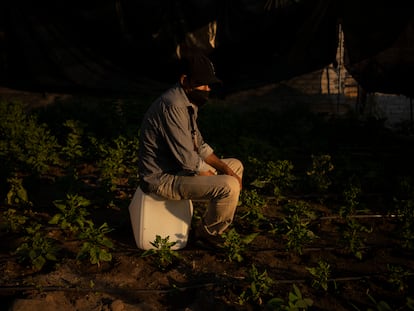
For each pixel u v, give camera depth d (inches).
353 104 399.2
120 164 222.5
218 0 338.3
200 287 132.8
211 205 145.9
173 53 346.3
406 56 325.4
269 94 391.5
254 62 360.5
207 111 329.4
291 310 113.1
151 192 143.8
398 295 133.5
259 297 127.7
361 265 151.2
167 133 135.0
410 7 290.0
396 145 314.8
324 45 357.1
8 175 204.2
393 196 202.8
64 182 196.5
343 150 292.5
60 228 164.4
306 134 324.5
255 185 204.4
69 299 125.8
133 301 126.4
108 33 343.6
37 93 360.2
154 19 338.3
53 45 347.9
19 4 339.9
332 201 210.1
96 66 355.6
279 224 166.7
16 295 126.3
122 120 297.4
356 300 130.4
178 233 150.1
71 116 310.2
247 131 315.0
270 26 344.5
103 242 143.2
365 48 318.7
